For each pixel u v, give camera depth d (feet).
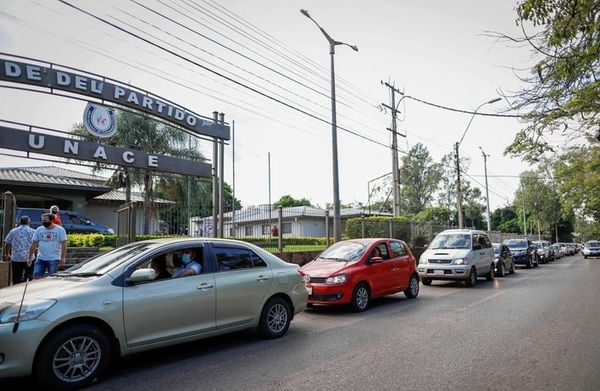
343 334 23.94
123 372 17.54
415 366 17.61
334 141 56.08
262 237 53.98
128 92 37.19
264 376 16.69
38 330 14.87
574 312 29.32
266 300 22.82
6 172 74.64
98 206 91.50
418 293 40.73
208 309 20.02
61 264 28.71
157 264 20.12
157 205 42.22
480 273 49.65
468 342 21.45
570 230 259.60
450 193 193.06
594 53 19.92
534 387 14.99
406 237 75.15
